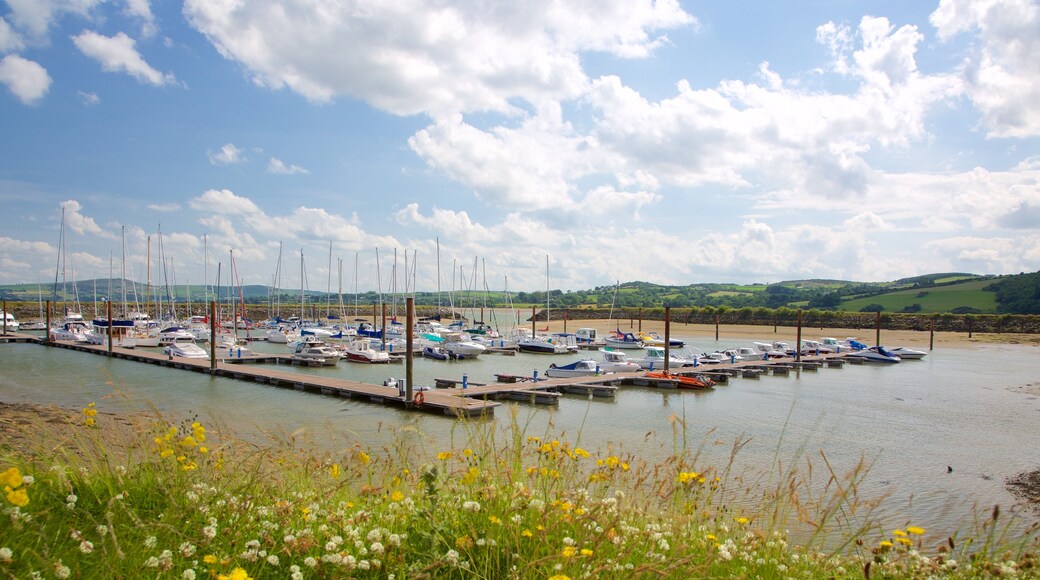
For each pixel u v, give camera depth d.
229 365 42.53
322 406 27.91
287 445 8.21
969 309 118.19
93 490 4.78
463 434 20.02
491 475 5.12
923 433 24.09
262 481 5.57
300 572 3.74
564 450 5.78
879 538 9.82
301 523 4.70
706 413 28.03
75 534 3.70
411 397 27.38
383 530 4.37
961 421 26.78
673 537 4.85
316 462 6.76
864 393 35.53
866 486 16.16
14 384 33.91
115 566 3.55
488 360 55.06
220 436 7.25
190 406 27.36
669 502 5.91
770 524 6.07
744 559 4.81
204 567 3.84
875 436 23.34
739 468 16.77
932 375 45.75
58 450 6.16
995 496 15.66
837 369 50.44
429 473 5.01
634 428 23.89
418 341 60.72
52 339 60.06
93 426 6.46
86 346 55.44
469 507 4.50
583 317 123.56
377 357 50.53
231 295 85.12
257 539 4.23
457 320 99.44
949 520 13.01
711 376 41.09
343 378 40.72
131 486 4.98
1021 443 22.48
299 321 89.00
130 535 4.09
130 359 48.00
